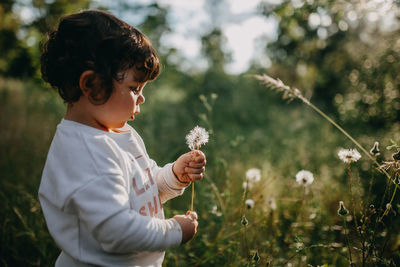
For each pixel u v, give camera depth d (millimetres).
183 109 7598
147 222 1090
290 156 4098
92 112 1134
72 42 1115
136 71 1145
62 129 1125
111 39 1101
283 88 1723
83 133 1098
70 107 1168
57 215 1099
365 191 2514
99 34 1108
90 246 1084
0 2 6297
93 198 1012
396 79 4375
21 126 4477
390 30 3959
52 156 1108
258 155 4254
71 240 1086
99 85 1082
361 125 4840
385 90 4539
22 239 2135
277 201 2336
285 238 2037
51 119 4816
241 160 3756
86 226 1028
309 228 2070
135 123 5020
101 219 998
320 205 2209
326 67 7828
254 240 1976
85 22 1131
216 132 5766
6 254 2053
